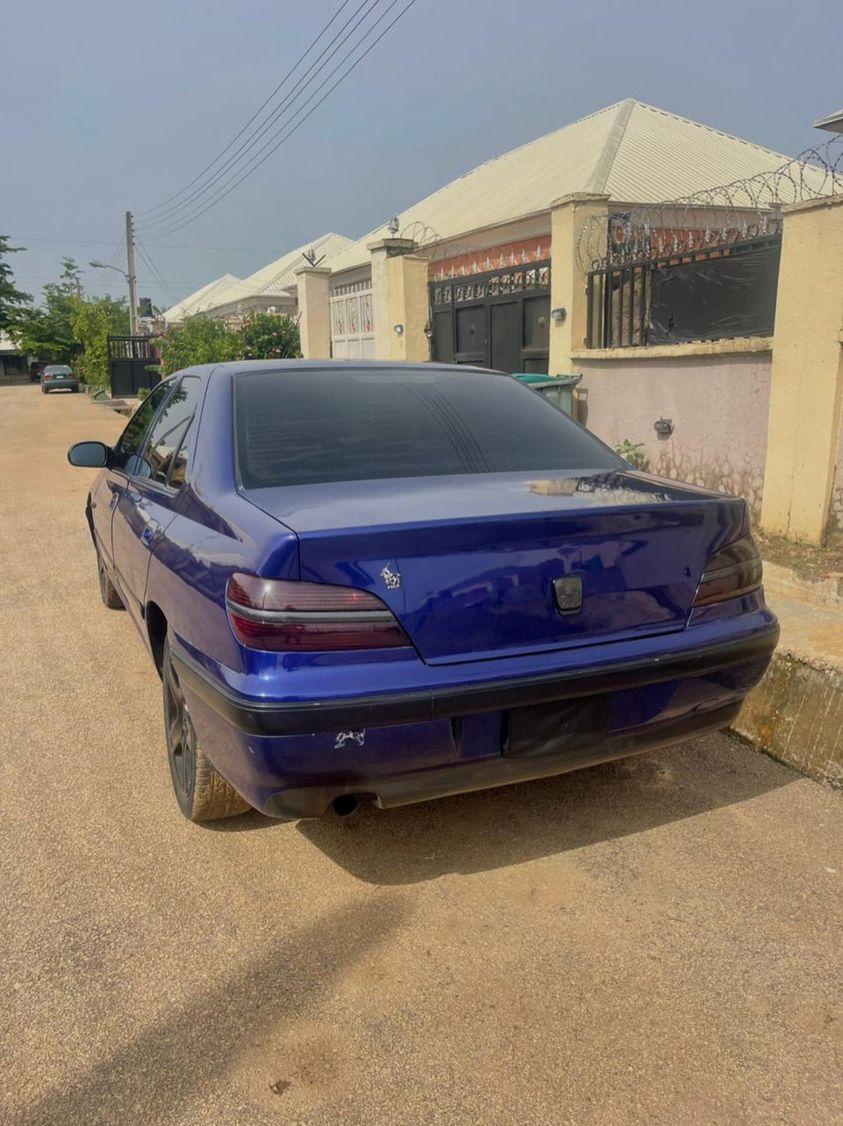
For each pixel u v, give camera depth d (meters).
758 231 7.10
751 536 2.95
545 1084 2.06
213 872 2.92
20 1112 2.00
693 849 3.02
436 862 2.96
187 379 4.02
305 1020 2.27
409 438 3.20
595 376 8.53
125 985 2.40
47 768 3.68
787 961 2.46
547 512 2.49
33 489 11.34
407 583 2.36
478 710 2.42
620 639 2.62
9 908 2.74
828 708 3.65
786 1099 2.01
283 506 2.64
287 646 2.32
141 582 3.62
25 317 69.75
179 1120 1.97
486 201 18.20
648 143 17.25
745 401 6.83
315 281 18.97
